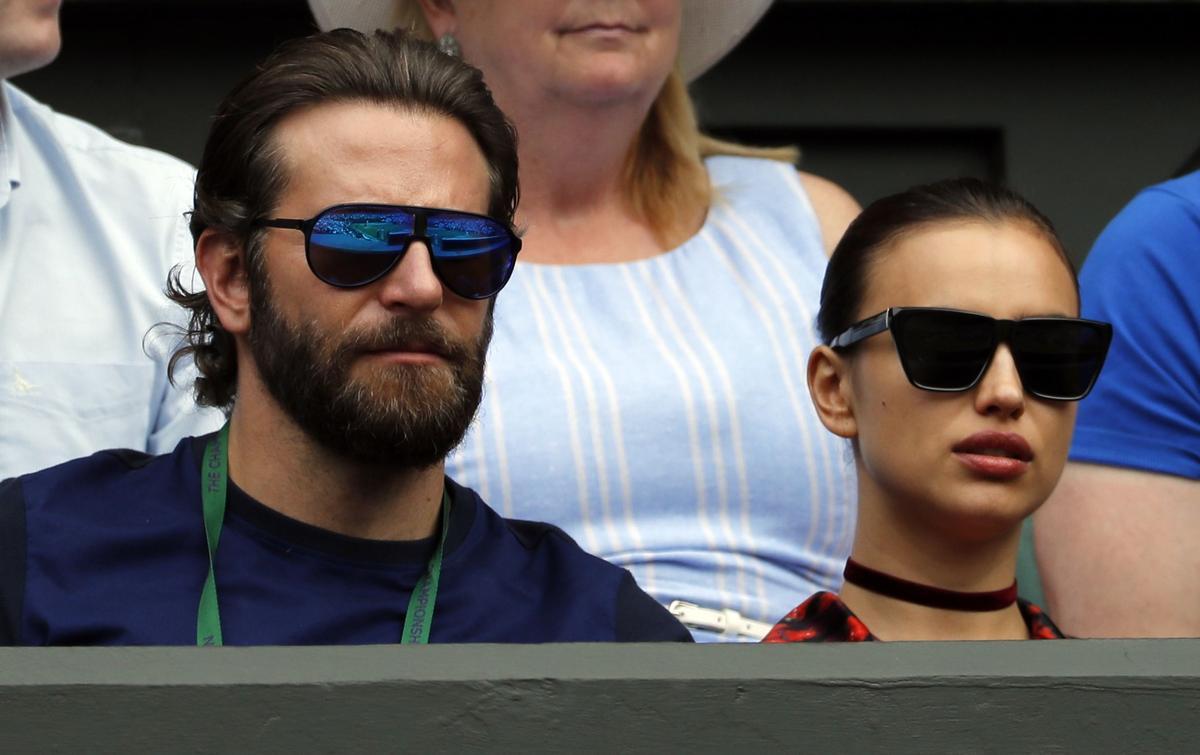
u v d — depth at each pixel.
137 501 8.38
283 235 8.08
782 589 9.88
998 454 8.16
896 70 14.90
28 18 10.49
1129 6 14.82
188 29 14.60
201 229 8.62
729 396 10.10
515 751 5.94
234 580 8.08
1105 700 6.02
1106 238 10.70
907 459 8.27
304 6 14.59
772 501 9.99
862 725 6.00
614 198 11.30
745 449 10.01
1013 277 8.30
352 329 7.91
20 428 10.00
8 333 10.23
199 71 14.59
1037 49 14.95
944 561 8.34
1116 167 14.89
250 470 8.27
